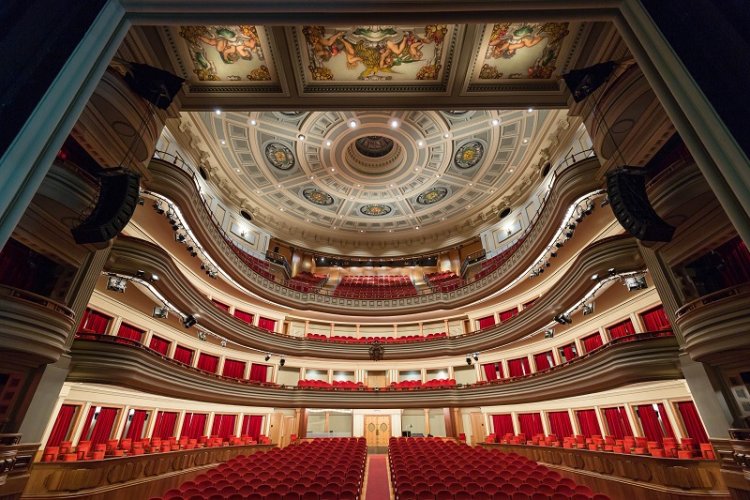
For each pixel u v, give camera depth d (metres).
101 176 4.84
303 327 17.64
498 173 16.00
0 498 4.82
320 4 1.38
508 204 16.95
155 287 8.73
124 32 1.23
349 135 14.59
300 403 14.00
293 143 14.72
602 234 10.16
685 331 5.45
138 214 10.08
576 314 11.25
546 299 10.75
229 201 16.42
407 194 17.70
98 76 1.08
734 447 5.11
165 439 10.73
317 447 11.41
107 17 1.17
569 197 8.80
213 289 14.41
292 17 1.44
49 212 5.57
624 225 4.71
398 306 17.56
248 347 14.27
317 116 13.52
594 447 8.97
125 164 6.50
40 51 0.97
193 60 6.55
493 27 5.96
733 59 0.92
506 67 6.52
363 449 11.27
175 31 6.10
